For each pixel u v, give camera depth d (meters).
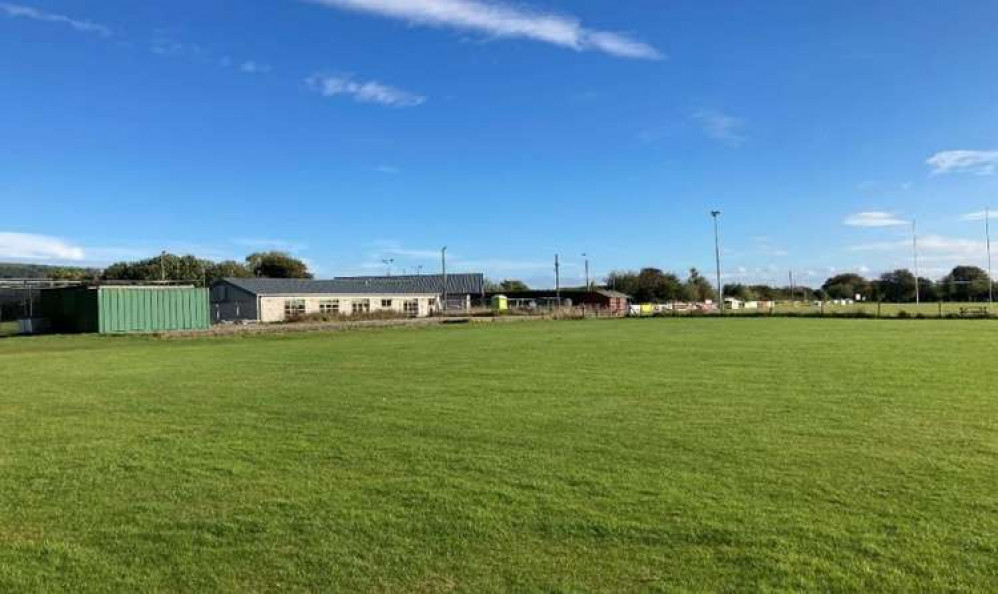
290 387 16.11
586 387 15.38
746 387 15.09
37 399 14.62
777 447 9.30
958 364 19.39
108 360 24.72
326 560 5.64
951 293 110.06
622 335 35.84
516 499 7.11
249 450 9.48
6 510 6.97
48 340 37.34
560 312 72.50
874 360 20.75
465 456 9.00
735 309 80.38
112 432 10.85
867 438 9.80
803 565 5.41
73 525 6.52
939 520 6.34
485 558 5.64
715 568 5.39
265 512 6.82
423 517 6.61
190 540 6.10
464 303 93.75
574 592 5.03
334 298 72.69
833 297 133.12
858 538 5.93
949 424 10.77
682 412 12.02
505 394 14.44
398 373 18.77
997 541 5.82
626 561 5.54
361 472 8.27
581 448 9.38
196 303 50.03
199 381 17.59
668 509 6.74
